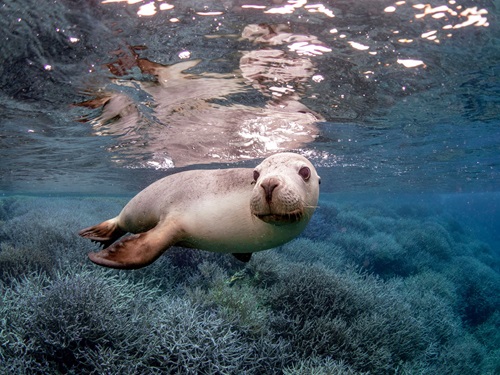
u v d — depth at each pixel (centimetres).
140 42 189
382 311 301
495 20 184
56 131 343
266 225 112
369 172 699
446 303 421
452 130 389
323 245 529
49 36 182
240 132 358
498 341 432
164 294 262
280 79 240
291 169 114
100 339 170
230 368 177
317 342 229
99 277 218
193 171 135
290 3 164
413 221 884
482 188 1206
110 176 675
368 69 233
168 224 115
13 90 243
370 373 227
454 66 232
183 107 284
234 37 188
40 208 736
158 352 174
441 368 302
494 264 859
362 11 173
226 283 276
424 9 174
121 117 304
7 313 178
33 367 155
